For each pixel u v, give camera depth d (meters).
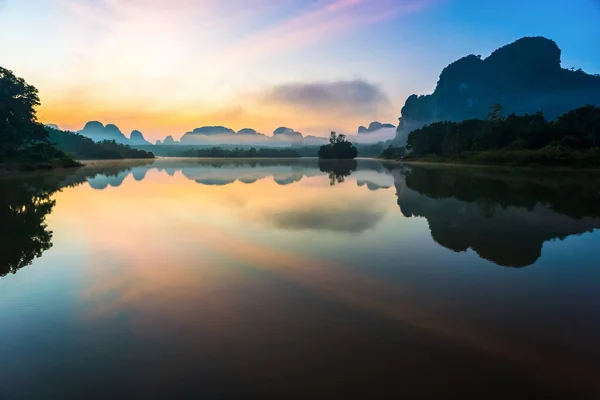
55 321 4.94
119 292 5.94
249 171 41.88
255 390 3.46
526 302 5.53
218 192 20.08
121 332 4.61
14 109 45.66
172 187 23.02
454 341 4.38
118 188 22.48
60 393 3.47
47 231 10.44
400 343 4.32
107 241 9.25
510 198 17.20
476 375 3.70
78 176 34.00
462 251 8.30
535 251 8.28
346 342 4.35
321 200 16.72
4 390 3.52
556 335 4.54
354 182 26.67
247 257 7.83
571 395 3.40
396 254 8.05
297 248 8.53
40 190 21.52
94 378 3.69
